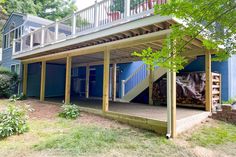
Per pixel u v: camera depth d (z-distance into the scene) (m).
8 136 4.67
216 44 3.13
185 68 8.91
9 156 3.58
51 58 9.87
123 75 12.09
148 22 5.03
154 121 5.23
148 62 2.91
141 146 4.11
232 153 3.91
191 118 5.68
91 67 13.84
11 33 15.06
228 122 6.25
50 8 28.06
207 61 6.97
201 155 3.77
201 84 7.53
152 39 5.60
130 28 5.52
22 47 11.59
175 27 2.86
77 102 9.80
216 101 7.64
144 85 9.74
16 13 14.26
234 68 8.25
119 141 4.38
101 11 6.64
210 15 2.51
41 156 3.55
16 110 5.20
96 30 6.62
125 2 5.71
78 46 8.03
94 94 13.46
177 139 4.63
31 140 4.45
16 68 13.95
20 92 12.98
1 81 12.09
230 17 2.56
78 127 5.52
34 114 7.38
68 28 9.70
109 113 6.65
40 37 10.20
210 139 4.68
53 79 14.14
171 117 4.79
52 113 7.54
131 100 10.40
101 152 3.75
